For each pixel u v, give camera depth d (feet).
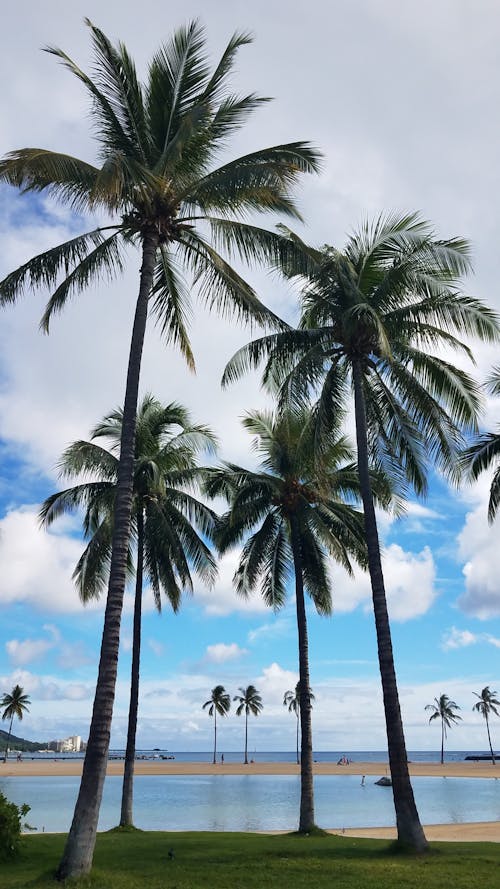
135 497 84.74
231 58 54.60
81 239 53.67
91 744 42.37
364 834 95.30
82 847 40.40
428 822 124.06
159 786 251.39
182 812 141.18
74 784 243.40
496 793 212.43
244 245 55.83
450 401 63.62
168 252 59.47
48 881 38.96
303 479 83.61
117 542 46.80
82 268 54.95
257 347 65.72
